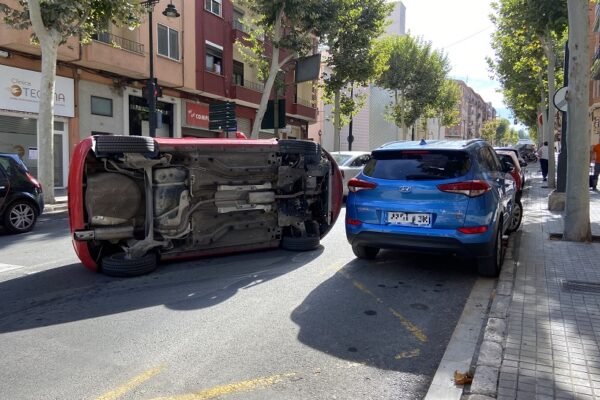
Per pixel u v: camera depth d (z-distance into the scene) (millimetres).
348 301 5176
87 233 5891
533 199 13938
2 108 16578
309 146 7480
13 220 9477
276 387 3318
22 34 16000
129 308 4918
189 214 6527
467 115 105375
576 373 3289
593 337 3893
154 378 3430
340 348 3975
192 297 5281
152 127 17516
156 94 17641
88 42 15086
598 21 21203
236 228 7020
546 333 3979
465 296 5379
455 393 3189
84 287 5656
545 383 3154
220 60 26359
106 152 5762
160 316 4688
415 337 4227
